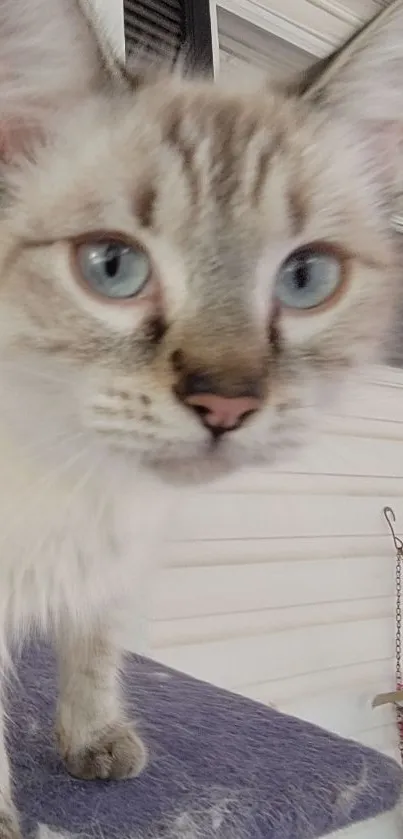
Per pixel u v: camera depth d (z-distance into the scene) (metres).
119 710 0.24
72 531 0.18
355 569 0.58
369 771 0.25
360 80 0.19
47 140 0.17
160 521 0.20
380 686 0.59
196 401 0.16
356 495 0.57
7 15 0.17
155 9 0.41
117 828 0.19
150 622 0.44
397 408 0.57
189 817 0.20
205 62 0.23
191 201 0.16
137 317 0.16
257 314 0.17
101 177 0.16
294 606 0.54
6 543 0.18
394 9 0.19
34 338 0.16
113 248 0.16
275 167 0.17
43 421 0.17
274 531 0.53
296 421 0.17
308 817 0.22
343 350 0.18
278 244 0.17
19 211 0.17
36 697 0.27
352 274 0.18
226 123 0.18
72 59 0.18
